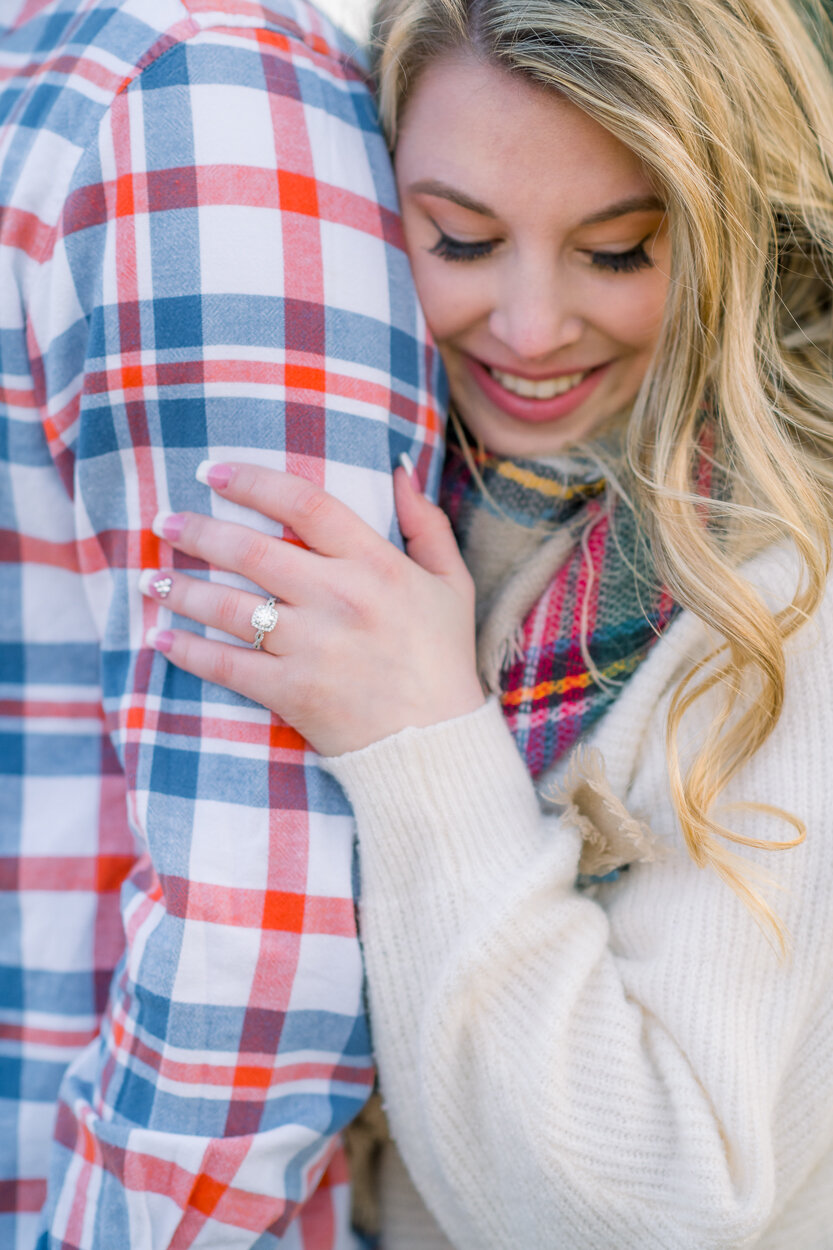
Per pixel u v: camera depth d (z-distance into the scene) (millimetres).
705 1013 832
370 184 923
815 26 1023
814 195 1009
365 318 891
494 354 993
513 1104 825
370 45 961
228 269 833
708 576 880
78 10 942
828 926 838
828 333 1096
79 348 891
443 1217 932
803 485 907
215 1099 840
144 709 885
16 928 1023
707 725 903
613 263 918
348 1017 888
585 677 992
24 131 889
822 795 847
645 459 958
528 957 857
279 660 843
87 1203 862
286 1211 883
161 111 835
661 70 815
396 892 876
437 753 862
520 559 1061
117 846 1035
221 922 827
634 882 928
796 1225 904
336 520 851
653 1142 817
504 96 833
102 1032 957
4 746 1027
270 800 852
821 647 871
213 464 851
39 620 1020
